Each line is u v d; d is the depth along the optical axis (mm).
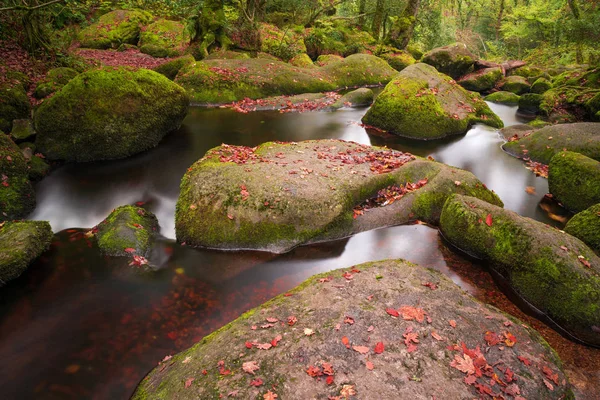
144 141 9039
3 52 10883
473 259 5695
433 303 4152
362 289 4348
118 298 4855
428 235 6238
